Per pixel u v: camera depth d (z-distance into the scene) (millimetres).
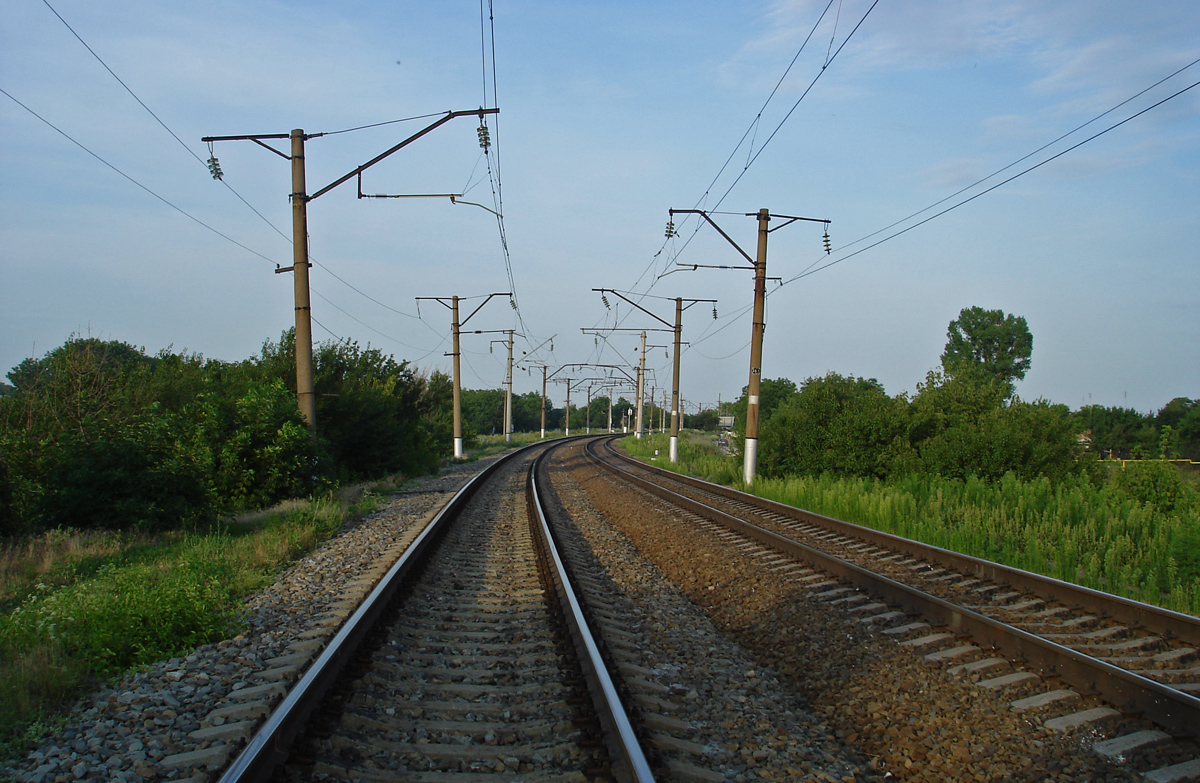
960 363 25703
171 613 6574
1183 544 10914
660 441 58469
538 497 19625
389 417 27750
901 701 5902
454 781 4254
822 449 24094
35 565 9711
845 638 7430
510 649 6711
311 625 7246
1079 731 5227
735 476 25672
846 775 4898
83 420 13727
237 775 3773
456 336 42812
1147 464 17344
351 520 15414
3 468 12461
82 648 6047
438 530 13227
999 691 5930
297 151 17234
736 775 4723
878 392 24672
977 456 19984
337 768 4250
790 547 11672
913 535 13422
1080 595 8453
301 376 18266
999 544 12828
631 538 14812
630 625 8117
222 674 5797
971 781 4742
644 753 4539
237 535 13539
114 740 4602
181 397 21172
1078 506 14648
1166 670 6488
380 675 5828
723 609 9164
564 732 4961
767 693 6387
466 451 53531
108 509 12836
